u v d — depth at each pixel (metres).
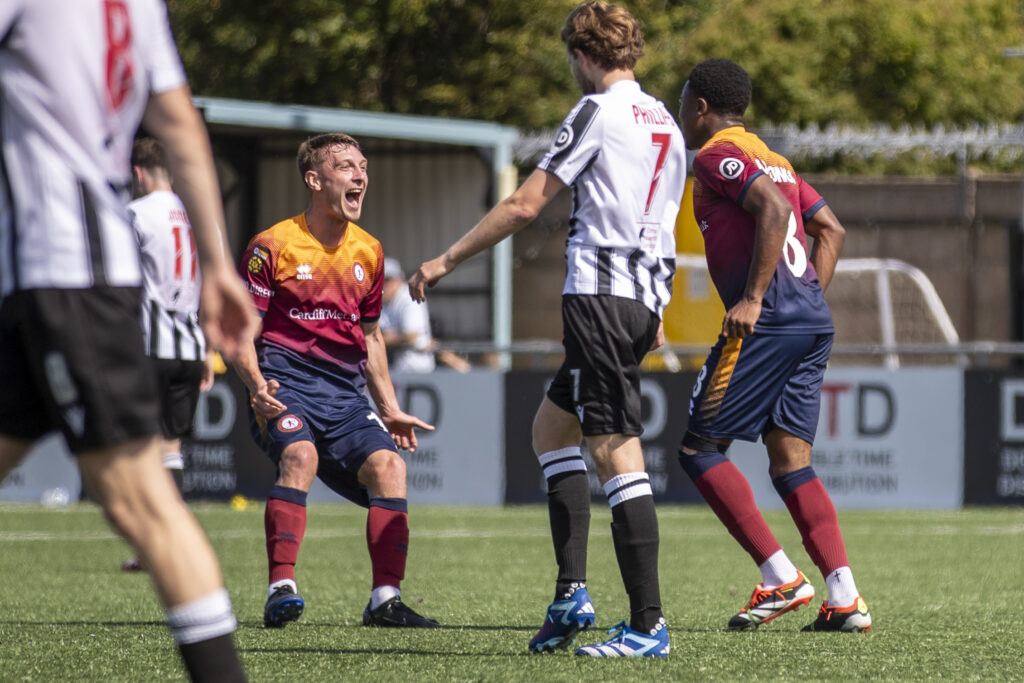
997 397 41.25
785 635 16.33
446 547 29.83
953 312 84.81
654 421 42.31
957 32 108.75
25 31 8.45
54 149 8.51
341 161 18.36
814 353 17.30
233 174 74.81
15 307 8.48
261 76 85.06
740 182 16.52
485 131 70.69
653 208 14.33
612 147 14.13
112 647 15.07
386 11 85.00
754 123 97.12
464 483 42.75
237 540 31.14
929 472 41.25
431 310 75.00
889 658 14.28
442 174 75.19
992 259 84.56
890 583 22.92
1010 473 41.19
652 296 14.24
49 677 13.02
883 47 104.44
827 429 41.78
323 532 33.59
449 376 42.91
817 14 102.50
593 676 12.84
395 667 13.54
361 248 18.72
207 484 43.28
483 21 88.44
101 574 24.12
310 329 18.45
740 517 17.11
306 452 17.78
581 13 14.71
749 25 98.12
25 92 8.48
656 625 14.22
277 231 18.58
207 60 85.81
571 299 14.16
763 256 16.23
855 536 32.44
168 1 86.75
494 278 72.31
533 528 34.78
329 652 14.71
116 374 8.45
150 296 22.69
